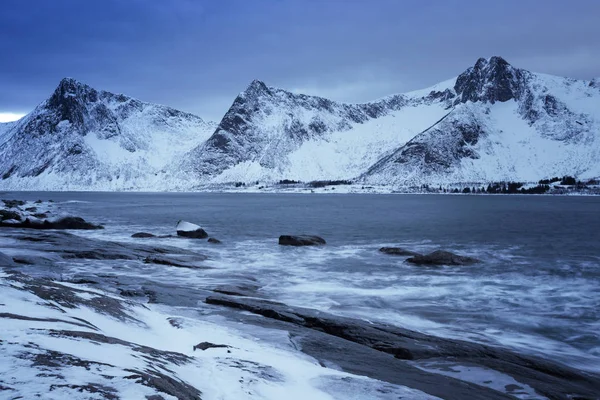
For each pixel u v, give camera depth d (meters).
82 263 23.98
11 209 54.41
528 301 18.14
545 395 8.78
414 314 16.02
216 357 7.61
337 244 38.44
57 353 5.00
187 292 17.09
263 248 35.06
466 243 39.97
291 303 17.14
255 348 9.48
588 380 10.06
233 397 5.49
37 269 20.83
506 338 13.47
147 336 8.46
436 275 23.84
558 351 12.39
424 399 6.80
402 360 10.66
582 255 32.25
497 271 25.09
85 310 8.54
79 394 3.89
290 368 7.69
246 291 18.33
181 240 39.31
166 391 4.55
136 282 18.30
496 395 8.34
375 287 20.58
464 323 14.96
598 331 14.26
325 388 6.84
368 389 6.97
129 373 4.79
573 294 19.44
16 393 3.69
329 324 12.88
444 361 10.62
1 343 4.98
